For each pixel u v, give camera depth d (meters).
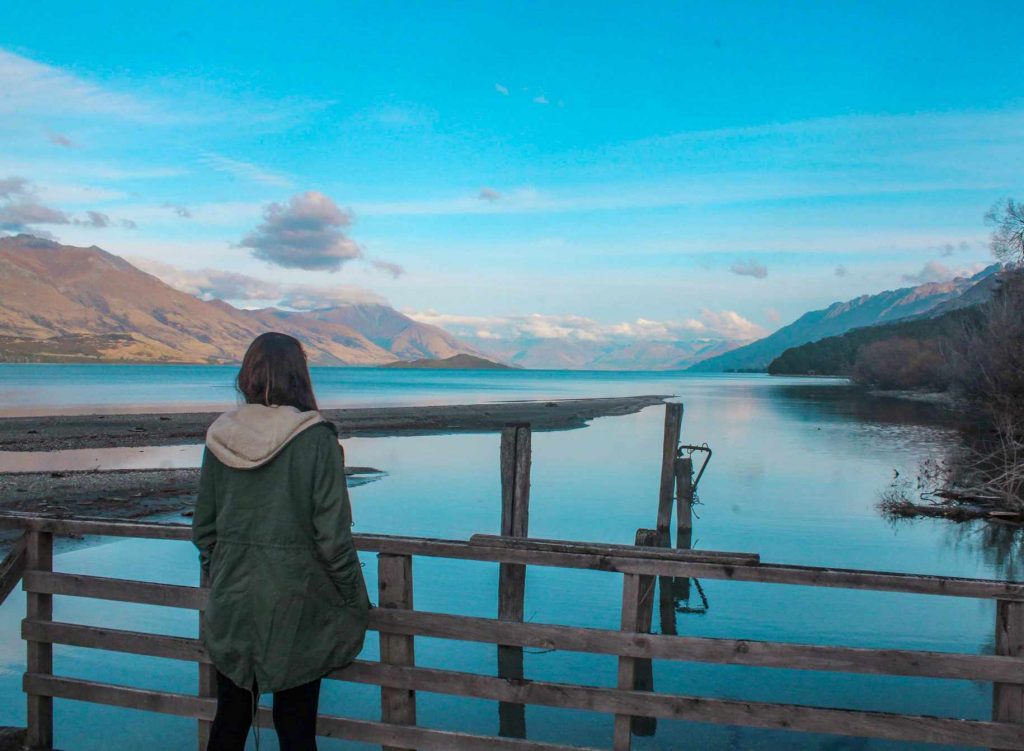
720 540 13.92
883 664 3.45
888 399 74.69
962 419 43.16
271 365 3.22
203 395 73.75
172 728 6.03
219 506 3.20
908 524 15.44
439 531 14.07
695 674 7.47
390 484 19.67
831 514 16.50
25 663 7.25
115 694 4.14
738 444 31.47
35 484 18.30
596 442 31.89
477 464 23.83
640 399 75.00
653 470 23.28
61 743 5.74
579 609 9.20
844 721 3.50
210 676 4.06
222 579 3.12
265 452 3.03
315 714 3.29
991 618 9.16
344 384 124.88
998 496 17.64
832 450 29.27
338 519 3.07
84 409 50.19
